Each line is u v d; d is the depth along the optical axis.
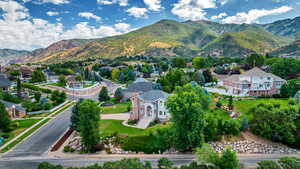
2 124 51.06
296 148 41.56
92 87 119.31
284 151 40.50
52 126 56.25
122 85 129.75
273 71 92.31
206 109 47.47
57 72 147.50
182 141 39.69
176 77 89.12
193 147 40.75
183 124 39.44
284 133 41.84
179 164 35.00
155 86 83.75
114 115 61.16
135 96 54.62
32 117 64.44
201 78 90.56
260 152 40.50
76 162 36.50
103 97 84.12
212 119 44.56
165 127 45.53
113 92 105.69
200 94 46.47
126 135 44.00
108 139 43.38
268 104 47.31
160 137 42.25
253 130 45.47
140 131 46.44
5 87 88.25
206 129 43.56
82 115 40.25
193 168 27.52
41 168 27.69
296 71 86.25
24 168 34.31
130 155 39.56
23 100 76.94
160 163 29.97
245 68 119.06
